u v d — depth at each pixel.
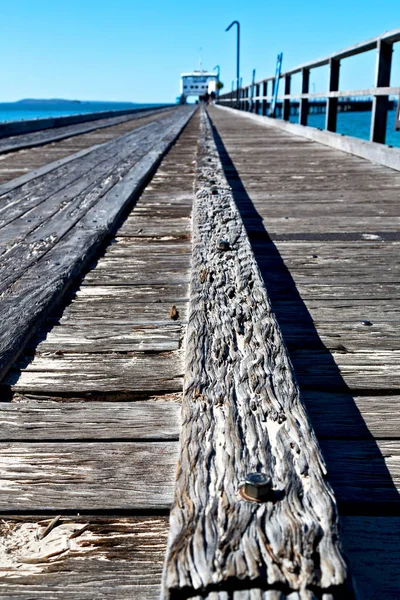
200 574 0.83
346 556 0.85
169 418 1.42
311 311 2.18
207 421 1.22
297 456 1.09
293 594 0.80
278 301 2.29
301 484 1.01
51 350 1.81
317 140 9.26
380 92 6.24
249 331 1.66
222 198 3.60
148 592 0.95
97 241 3.00
